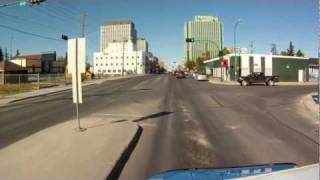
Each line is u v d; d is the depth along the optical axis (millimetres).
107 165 9664
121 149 11516
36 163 9992
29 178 8695
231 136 14727
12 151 11461
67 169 9367
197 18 139000
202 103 28312
